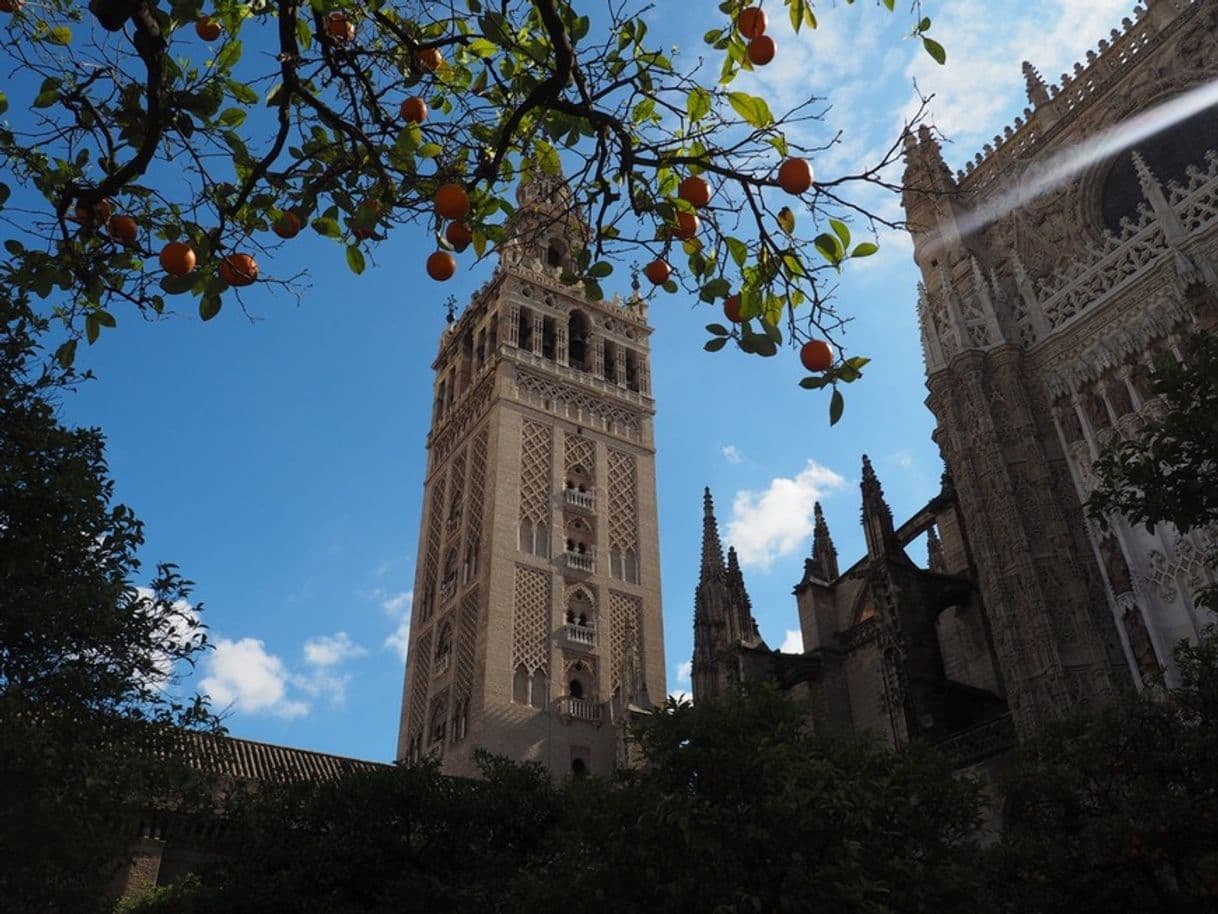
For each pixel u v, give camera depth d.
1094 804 19.12
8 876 12.41
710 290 7.09
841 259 6.73
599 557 56.72
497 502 54.88
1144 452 14.62
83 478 14.44
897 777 17.55
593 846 17.28
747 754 16.14
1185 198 27.91
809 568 43.75
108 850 13.62
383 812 23.72
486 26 6.89
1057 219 33.09
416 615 60.38
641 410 65.25
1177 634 24.11
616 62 7.01
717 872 14.78
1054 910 17.62
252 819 22.39
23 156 7.47
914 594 33.28
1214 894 15.66
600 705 50.84
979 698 31.50
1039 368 30.09
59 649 13.94
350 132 7.13
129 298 7.69
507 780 25.39
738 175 6.67
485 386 62.06
